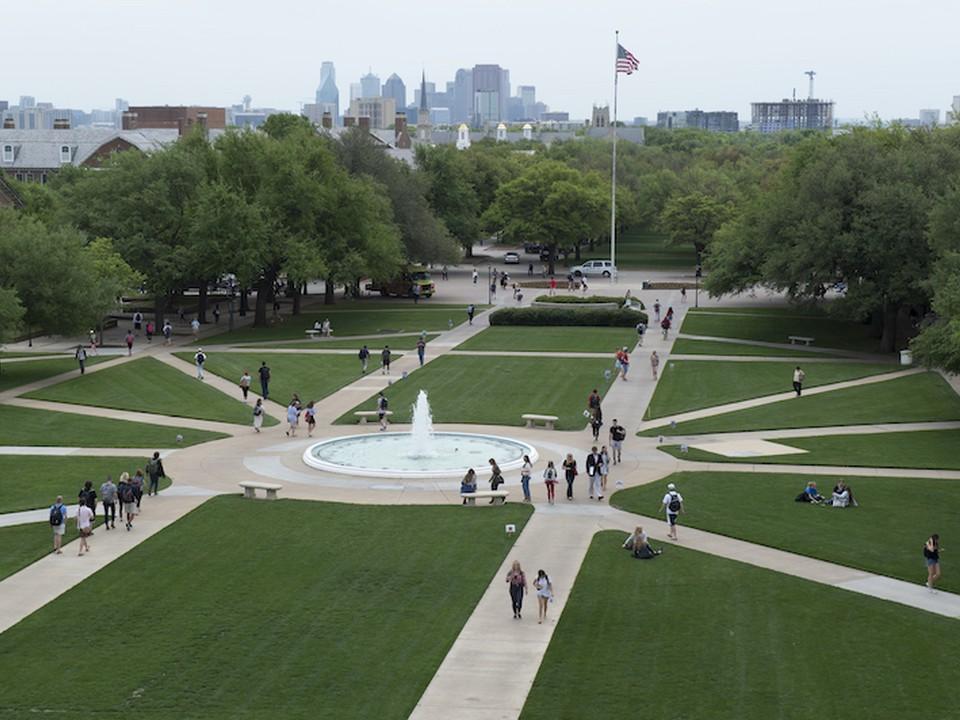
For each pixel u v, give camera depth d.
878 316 100.75
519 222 168.00
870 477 53.62
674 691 30.97
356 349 93.62
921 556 41.91
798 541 43.62
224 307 125.56
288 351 92.69
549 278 158.38
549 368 84.38
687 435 63.09
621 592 38.34
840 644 34.00
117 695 30.73
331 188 112.00
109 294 84.75
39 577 39.75
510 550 42.81
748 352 92.19
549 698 30.61
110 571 40.31
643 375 81.75
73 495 50.28
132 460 56.81
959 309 64.44
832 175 92.31
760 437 62.47
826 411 68.81
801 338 97.31
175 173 105.31
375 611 36.72
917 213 87.56
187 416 67.94
